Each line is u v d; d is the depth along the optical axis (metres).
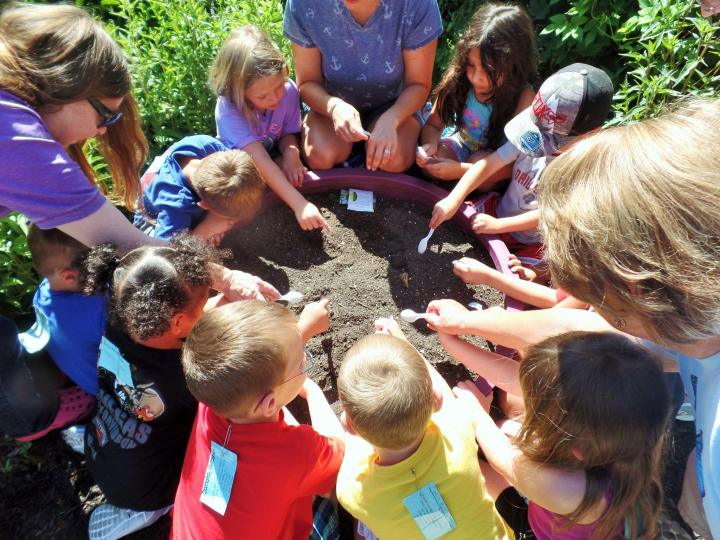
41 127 1.39
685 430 2.11
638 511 1.34
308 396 1.86
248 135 2.45
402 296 2.29
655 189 0.87
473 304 2.27
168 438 1.65
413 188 2.55
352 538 1.89
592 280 0.98
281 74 2.29
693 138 0.90
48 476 2.00
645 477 1.29
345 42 2.45
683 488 1.57
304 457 1.46
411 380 1.33
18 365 1.64
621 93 2.71
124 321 1.49
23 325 2.28
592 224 0.94
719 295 0.85
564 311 1.67
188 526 1.47
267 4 2.93
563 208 1.00
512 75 2.36
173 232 2.20
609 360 1.22
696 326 0.90
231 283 1.90
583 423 1.24
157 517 1.84
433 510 1.36
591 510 1.34
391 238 2.47
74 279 1.69
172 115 2.84
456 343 1.87
